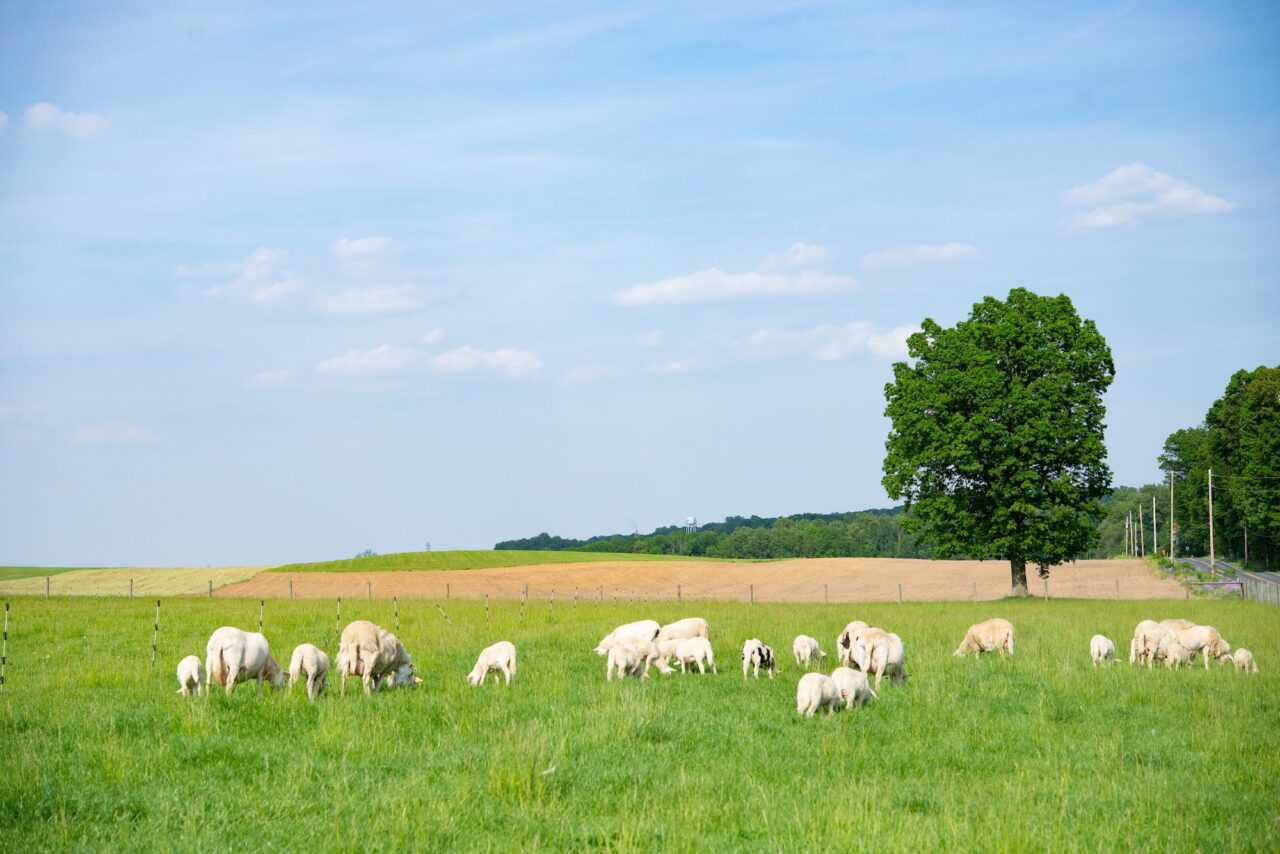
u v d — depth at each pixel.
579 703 17.06
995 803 11.52
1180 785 12.50
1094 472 52.00
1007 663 22.80
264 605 42.38
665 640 22.62
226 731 14.65
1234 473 94.19
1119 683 19.83
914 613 39.34
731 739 14.77
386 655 19.11
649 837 10.38
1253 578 79.56
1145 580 77.56
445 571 85.19
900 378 54.72
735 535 157.12
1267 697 18.80
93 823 10.64
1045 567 53.72
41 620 32.84
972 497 53.38
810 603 50.31
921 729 15.77
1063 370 51.38
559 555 103.31
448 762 12.98
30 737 14.20
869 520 163.38
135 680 20.09
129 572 85.38
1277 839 10.46
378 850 9.81
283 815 10.93
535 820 10.76
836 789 12.16
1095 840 10.40
